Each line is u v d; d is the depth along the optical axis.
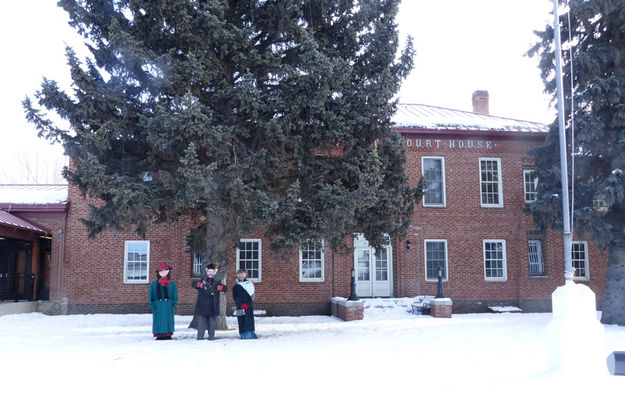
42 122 12.25
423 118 24.05
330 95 12.98
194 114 11.25
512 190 23.09
